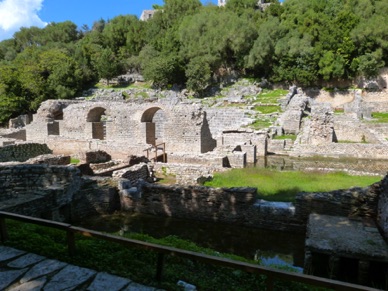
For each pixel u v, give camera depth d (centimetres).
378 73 4709
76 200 995
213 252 627
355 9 5484
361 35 4709
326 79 4753
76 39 9162
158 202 1030
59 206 927
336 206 839
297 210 880
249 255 772
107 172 1387
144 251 561
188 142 2164
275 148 2434
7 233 509
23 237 528
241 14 6450
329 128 2405
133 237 682
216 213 966
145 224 964
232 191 941
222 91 4803
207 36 5309
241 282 499
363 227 714
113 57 6084
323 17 5328
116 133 2472
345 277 614
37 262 449
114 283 405
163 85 5328
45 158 1401
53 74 4991
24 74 4647
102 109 2773
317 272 623
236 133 2502
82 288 391
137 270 448
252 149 2069
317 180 1405
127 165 1530
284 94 4225
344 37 4781
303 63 4756
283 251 790
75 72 5244
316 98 4744
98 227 942
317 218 773
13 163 1159
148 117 2475
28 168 1003
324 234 674
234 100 3962
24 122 4056
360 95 4262
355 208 820
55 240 573
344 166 1933
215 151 1941
